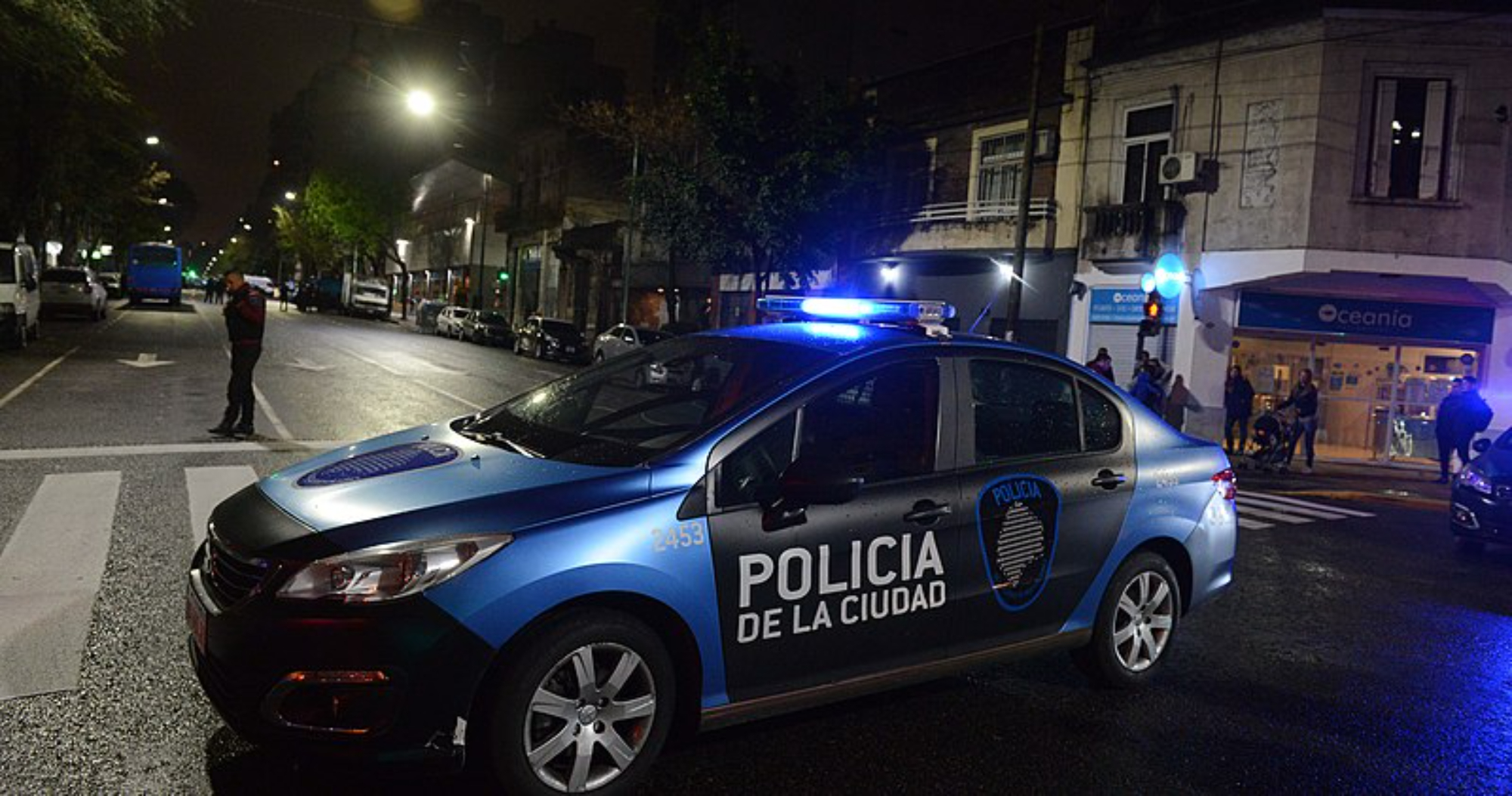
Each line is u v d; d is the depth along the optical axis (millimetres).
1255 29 17625
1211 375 18406
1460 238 16672
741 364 3963
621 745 3209
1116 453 4570
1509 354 17219
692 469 3340
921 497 3807
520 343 33438
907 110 24484
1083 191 20359
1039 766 3803
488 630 2898
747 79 22672
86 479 7887
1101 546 4410
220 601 3037
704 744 3803
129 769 3299
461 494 3152
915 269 24250
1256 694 4809
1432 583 7703
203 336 26562
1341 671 5270
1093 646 4543
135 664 4211
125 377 15328
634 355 4520
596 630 3098
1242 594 6910
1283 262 17219
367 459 3658
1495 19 16297
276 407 12984
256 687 2842
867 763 3717
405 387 16844
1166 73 18906
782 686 3521
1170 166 18344
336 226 60531
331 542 2916
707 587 3279
